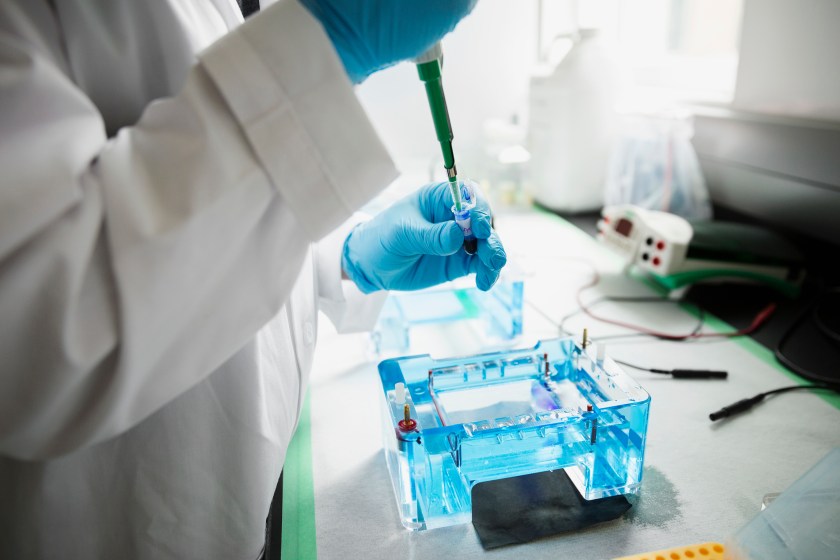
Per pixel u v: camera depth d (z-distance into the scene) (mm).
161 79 575
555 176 1874
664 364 1091
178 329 471
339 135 506
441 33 557
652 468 840
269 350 671
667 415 951
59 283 416
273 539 746
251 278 517
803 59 1338
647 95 1880
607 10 2039
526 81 2092
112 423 464
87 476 581
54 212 408
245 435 626
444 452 743
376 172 530
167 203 450
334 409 1015
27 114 427
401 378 848
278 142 485
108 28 537
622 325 1235
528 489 810
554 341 920
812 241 1387
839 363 1064
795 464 838
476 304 1346
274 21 489
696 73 1869
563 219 1866
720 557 678
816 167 1340
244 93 474
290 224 522
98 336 436
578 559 700
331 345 1234
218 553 644
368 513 787
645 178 1621
